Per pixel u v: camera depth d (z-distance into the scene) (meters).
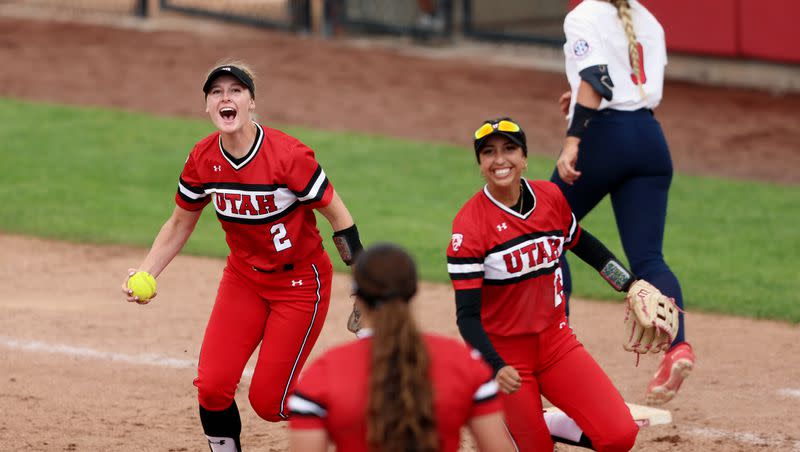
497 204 18.91
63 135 56.72
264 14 87.38
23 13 88.19
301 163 19.78
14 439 23.58
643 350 21.11
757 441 23.64
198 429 24.44
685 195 48.38
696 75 71.06
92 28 83.00
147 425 24.61
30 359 28.95
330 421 13.34
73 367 28.41
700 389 27.00
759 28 67.69
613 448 19.23
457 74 73.12
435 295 35.06
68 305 33.81
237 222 20.22
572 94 25.11
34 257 39.09
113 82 68.25
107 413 25.30
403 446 12.83
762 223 44.00
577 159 25.19
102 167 51.47
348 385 13.28
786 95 67.06
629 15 24.72
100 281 36.50
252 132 19.92
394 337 13.05
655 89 25.08
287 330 20.59
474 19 85.81
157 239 21.36
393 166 52.62
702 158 55.19
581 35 24.64
